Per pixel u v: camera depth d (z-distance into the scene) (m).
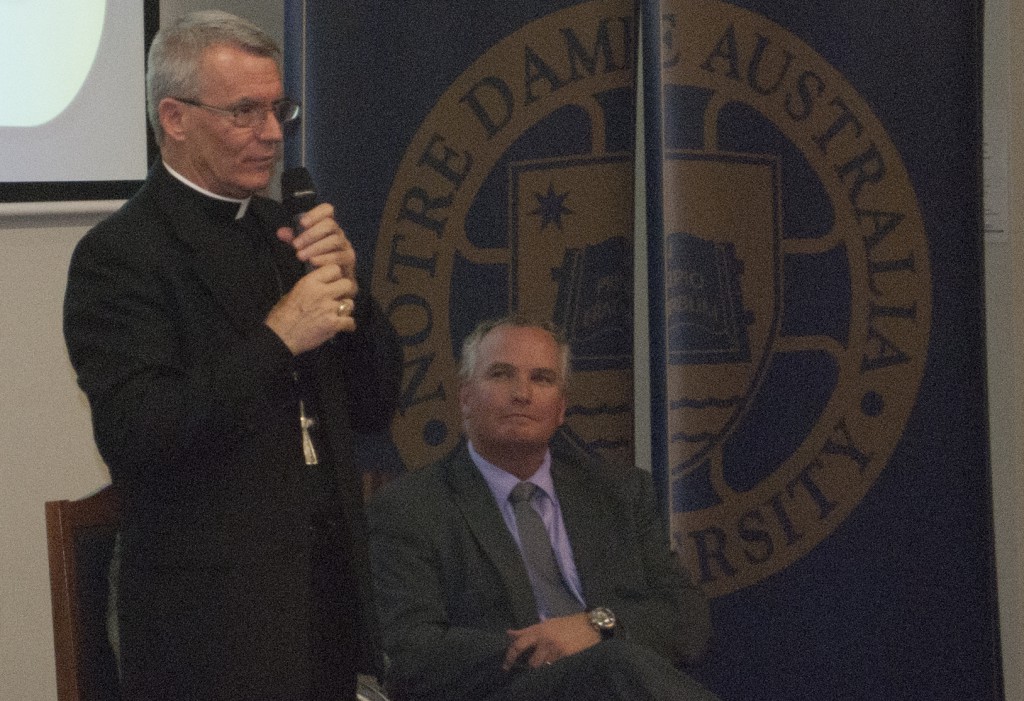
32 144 11.19
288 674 6.93
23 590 11.30
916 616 12.15
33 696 11.37
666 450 12.14
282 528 7.01
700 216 12.08
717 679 12.09
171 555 6.91
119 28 11.63
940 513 12.21
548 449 10.33
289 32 11.69
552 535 9.90
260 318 7.26
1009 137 13.91
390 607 9.30
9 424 11.19
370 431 8.24
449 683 9.02
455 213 11.91
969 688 12.10
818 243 12.21
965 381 12.27
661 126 12.07
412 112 11.86
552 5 11.94
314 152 11.65
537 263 11.95
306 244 6.87
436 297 11.91
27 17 11.17
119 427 6.61
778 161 12.18
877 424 12.22
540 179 11.96
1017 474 14.05
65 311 6.97
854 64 12.16
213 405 6.58
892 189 12.20
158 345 6.81
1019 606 14.08
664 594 9.88
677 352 12.12
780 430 12.21
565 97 11.96
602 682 8.68
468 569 9.52
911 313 12.24
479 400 9.80
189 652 6.87
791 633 12.15
